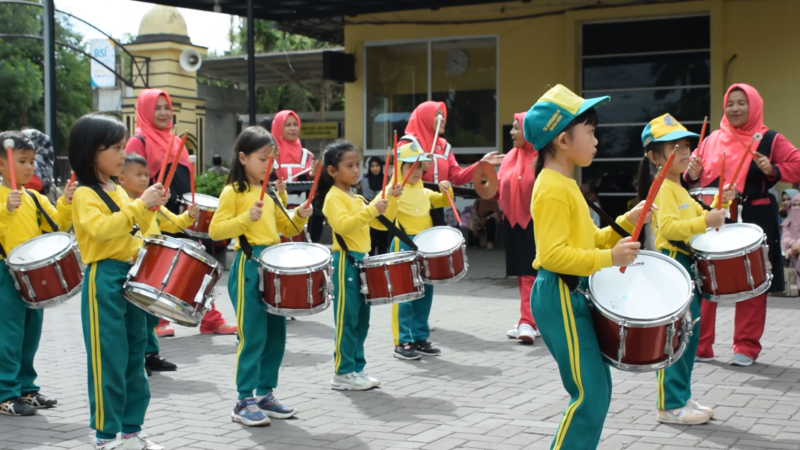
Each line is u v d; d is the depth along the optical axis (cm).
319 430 496
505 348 736
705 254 508
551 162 366
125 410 451
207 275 445
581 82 1413
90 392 438
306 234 760
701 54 1335
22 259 526
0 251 538
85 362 693
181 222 606
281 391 591
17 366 542
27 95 3142
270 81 2238
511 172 777
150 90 777
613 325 350
